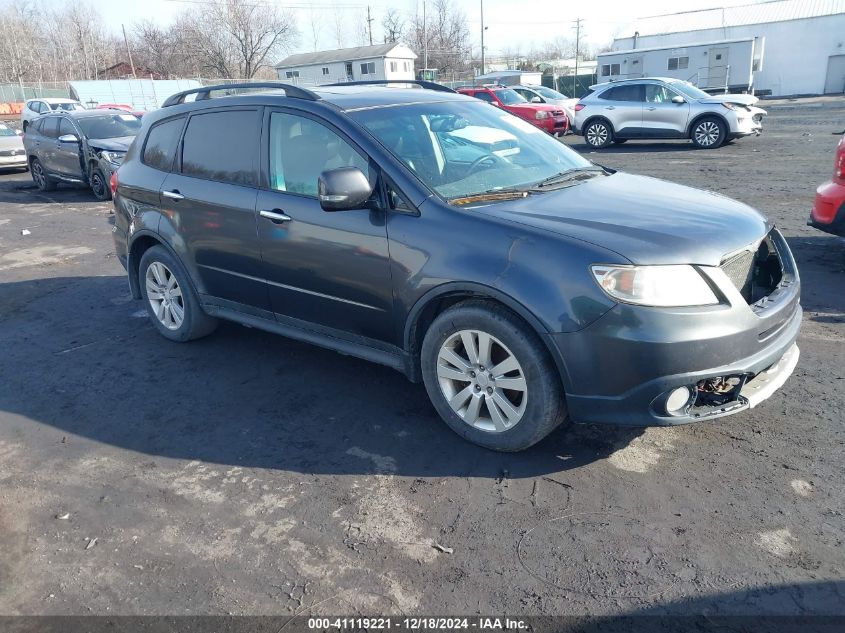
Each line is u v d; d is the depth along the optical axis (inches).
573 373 125.1
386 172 146.7
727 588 103.5
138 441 154.9
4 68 2694.4
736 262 131.3
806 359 179.9
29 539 122.6
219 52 2534.5
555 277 123.8
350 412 163.3
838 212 235.9
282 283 169.2
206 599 106.5
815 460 134.2
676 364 119.5
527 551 113.4
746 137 698.8
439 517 123.1
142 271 214.1
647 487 128.6
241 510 128.1
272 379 183.5
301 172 162.9
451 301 143.0
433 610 102.3
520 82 1472.7
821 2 1638.8
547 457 140.0
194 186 186.9
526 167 165.8
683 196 153.2
